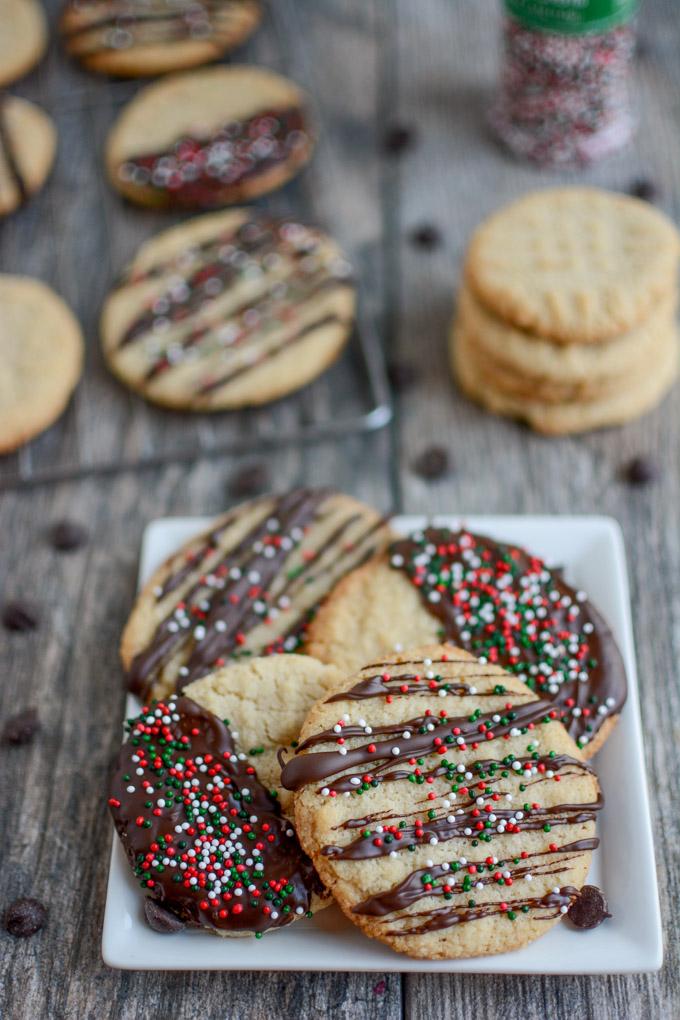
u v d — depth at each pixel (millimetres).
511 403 580
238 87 655
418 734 470
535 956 462
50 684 538
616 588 519
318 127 664
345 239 632
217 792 475
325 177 649
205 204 632
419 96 670
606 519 536
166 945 467
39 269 627
